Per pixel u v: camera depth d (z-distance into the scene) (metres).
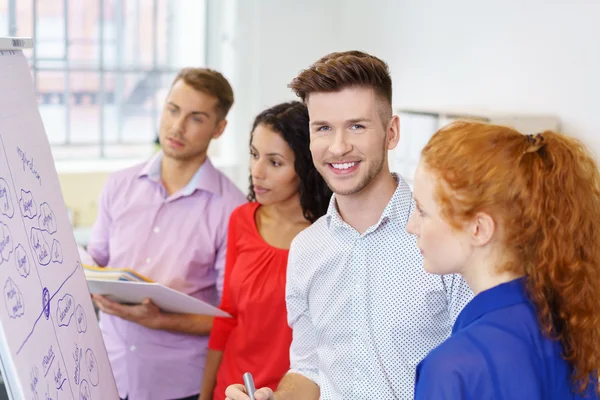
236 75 4.41
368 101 1.51
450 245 1.17
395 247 1.57
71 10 4.39
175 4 4.62
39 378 1.23
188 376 2.44
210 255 2.45
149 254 2.46
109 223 2.56
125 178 2.55
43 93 4.40
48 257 1.39
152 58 4.63
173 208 2.48
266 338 2.07
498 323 1.15
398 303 1.57
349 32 4.28
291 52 4.34
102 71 4.52
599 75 2.79
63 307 1.41
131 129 4.64
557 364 1.15
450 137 1.17
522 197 1.12
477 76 3.36
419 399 1.15
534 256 1.14
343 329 1.63
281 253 2.07
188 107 2.42
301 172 2.03
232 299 2.16
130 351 2.45
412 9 3.76
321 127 1.56
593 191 1.15
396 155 3.35
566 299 1.14
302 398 1.73
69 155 4.50
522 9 3.11
